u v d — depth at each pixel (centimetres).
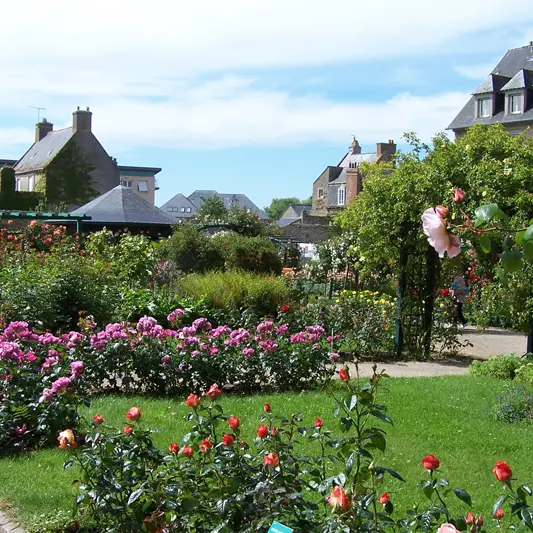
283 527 277
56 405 602
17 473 535
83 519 426
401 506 477
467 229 216
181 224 2417
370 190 1241
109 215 2431
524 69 3925
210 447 355
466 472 559
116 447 388
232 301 1385
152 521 341
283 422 400
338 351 1106
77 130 5066
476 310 1241
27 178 5391
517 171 1083
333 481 323
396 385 901
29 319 1056
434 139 1193
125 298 1335
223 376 830
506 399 760
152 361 805
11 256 1426
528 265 973
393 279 1720
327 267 2345
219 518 336
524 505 273
